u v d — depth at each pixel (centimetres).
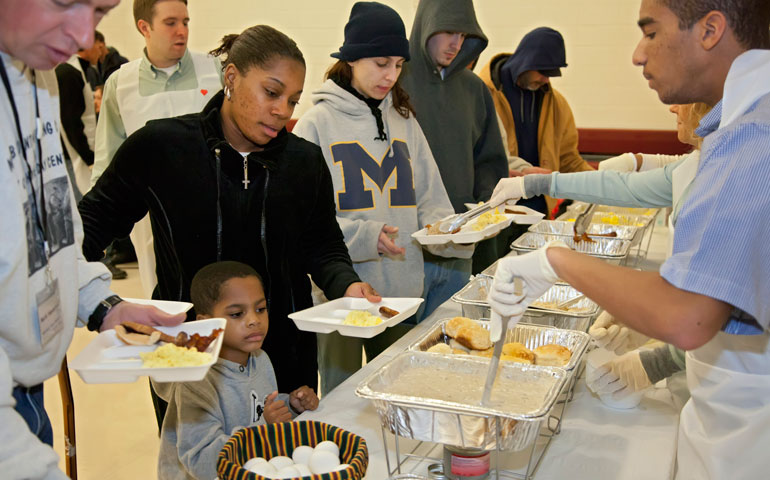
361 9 199
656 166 235
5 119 86
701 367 110
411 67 251
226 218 156
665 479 115
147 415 283
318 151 168
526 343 146
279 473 97
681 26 95
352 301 156
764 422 102
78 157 439
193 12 548
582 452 123
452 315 198
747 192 81
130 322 109
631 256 265
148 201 157
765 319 84
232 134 154
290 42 145
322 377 223
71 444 139
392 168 212
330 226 177
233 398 140
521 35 493
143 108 274
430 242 192
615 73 480
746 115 89
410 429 104
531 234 239
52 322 97
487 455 111
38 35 81
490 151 279
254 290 143
